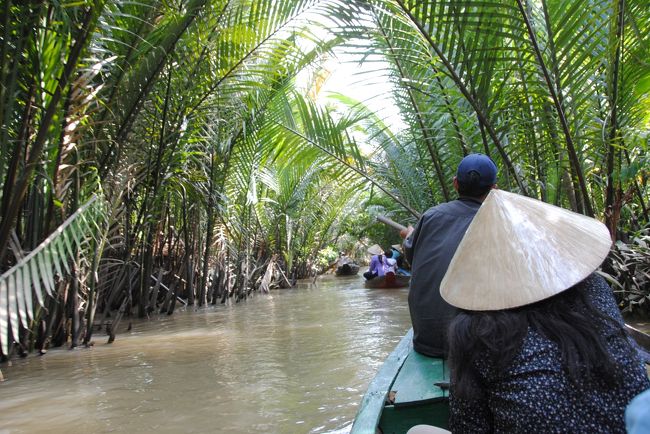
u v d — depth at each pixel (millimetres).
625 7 4355
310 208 16656
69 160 5730
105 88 5723
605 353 1431
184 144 7691
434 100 5566
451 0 4227
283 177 14047
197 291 10883
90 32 4738
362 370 4836
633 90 5270
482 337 1518
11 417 3797
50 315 5859
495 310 1556
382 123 8531
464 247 1706
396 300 10781
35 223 5324
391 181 8102
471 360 1541
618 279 6684
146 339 6777
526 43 4438
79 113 5211
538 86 4797
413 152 7957
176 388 4445
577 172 4766
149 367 5188
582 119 4895
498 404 1489
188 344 6379
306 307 10125
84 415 3805
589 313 1521
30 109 4961
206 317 8906
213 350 5984
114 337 6629
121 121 6301
